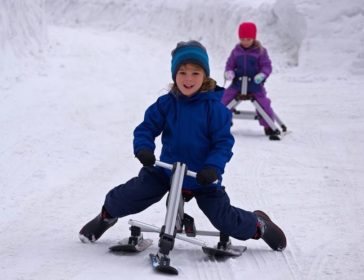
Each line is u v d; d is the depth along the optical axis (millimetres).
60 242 10078
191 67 8906
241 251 9688
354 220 11742
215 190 9125
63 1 51219
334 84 30109
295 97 26672
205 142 9086
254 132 20562
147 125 9227
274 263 9414
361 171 15469
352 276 8977
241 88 19641
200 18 43750
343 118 22281
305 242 10422
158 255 8891
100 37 41250
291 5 34812
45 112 20625
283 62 34094
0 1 26516
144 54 37312
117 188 9469
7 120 19156
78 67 29625
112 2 49938
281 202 12867
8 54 26234
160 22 46781
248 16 37781
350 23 33938
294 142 18797
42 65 28094
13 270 8828
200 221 11508
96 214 11727
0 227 10844
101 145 17375
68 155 16125
